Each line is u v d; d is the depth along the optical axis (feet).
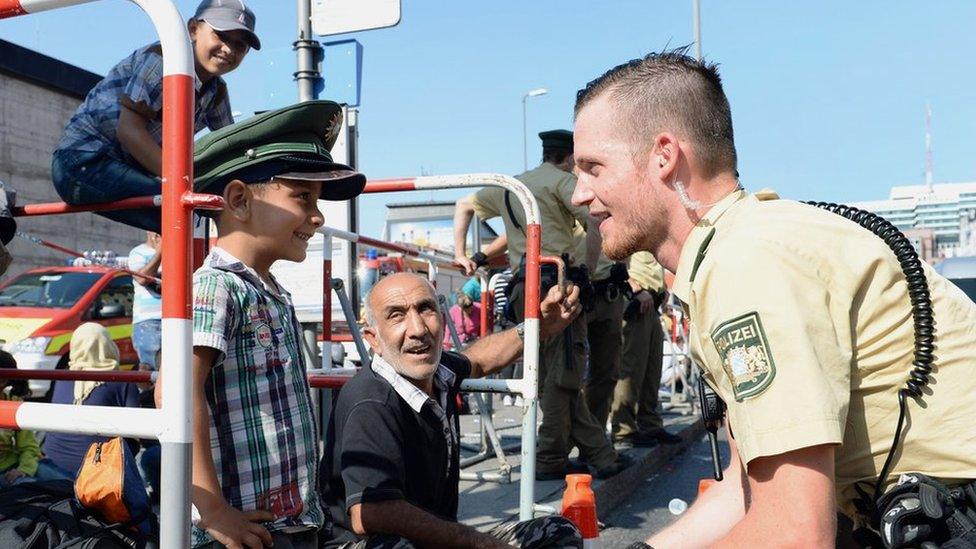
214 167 7.12
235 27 10.71
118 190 9.05
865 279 4.75
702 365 5.17
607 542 14.58
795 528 4.21
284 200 7.12
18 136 46.09
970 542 4.56
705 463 22.09
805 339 4.35
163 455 4.92
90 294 31.40
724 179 5.32
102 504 6.81
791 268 4.58
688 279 5.11
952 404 4.78
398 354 8.11
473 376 10.15
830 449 4.29
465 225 17.51
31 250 45.85
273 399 6.72
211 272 6.54
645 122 5.29
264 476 6.57
